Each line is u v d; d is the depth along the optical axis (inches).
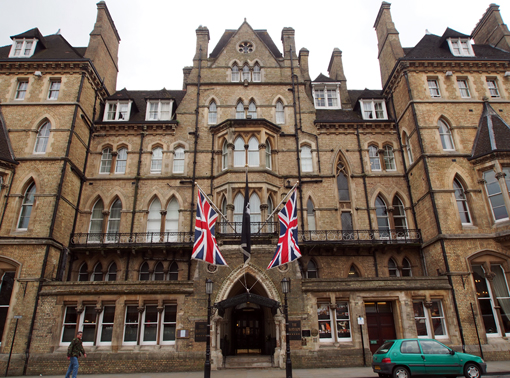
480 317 689.6
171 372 614.9
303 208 880.9
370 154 965.2
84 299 676.1
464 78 911.7
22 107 847.7
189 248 798.5
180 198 893.2
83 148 899.4
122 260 820.6
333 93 1111.0
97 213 893.2
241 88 1017.5
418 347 502.9
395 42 1051.9
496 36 1049.5
